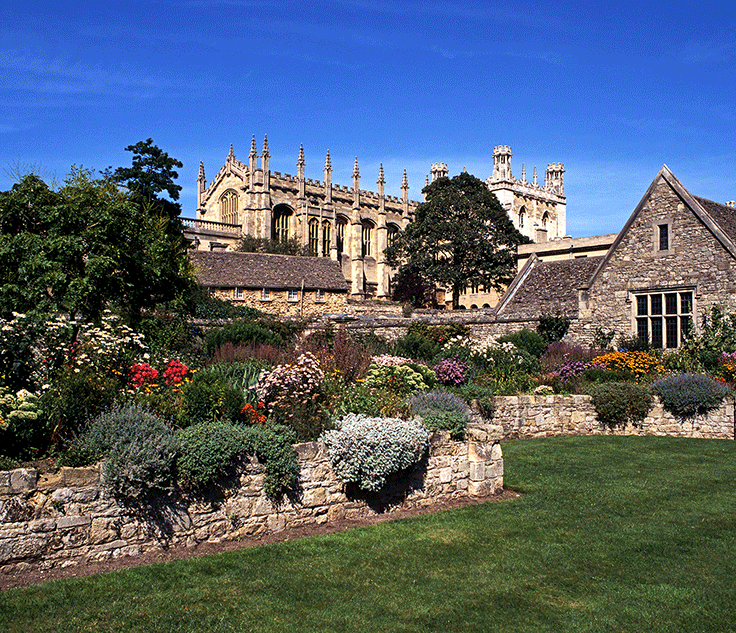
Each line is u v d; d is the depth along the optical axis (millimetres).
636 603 8375
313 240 89875
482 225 68875
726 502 12641
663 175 28047
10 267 18828
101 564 8969
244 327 28328
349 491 11516
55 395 10398
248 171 86062
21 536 8500
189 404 11695
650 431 20031
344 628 7590
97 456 9375
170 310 24250
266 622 7633
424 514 11852
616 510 12109
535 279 35969
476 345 27719
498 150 111500
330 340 25656
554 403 20062
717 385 19484
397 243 73438
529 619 7926
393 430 11789
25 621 7344
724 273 26203
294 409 12117
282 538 10383
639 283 28609
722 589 8797
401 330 32281
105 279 18906
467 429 13312
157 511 9531
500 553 9953
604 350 27453
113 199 20062
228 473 10195
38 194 19219
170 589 8336
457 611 8086
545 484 13969
